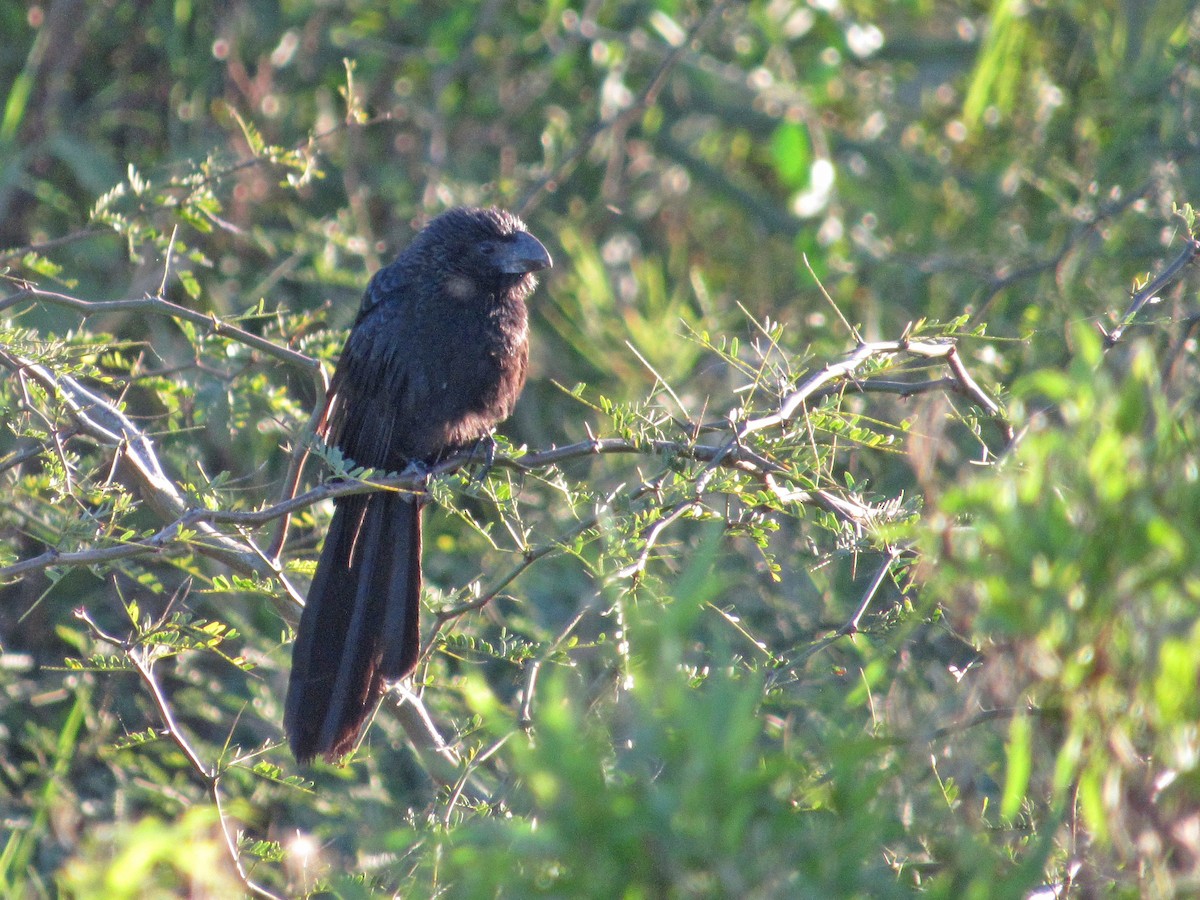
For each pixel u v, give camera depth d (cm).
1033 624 451
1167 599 455
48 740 984
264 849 752
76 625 1120
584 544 745
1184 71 1152
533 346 1316
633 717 518
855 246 1352
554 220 1417
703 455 750
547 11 1470
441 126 1411
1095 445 457
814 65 1474
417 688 896
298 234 1261
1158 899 481
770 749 729
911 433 679
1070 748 467
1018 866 508
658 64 1475
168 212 1070
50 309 1205
